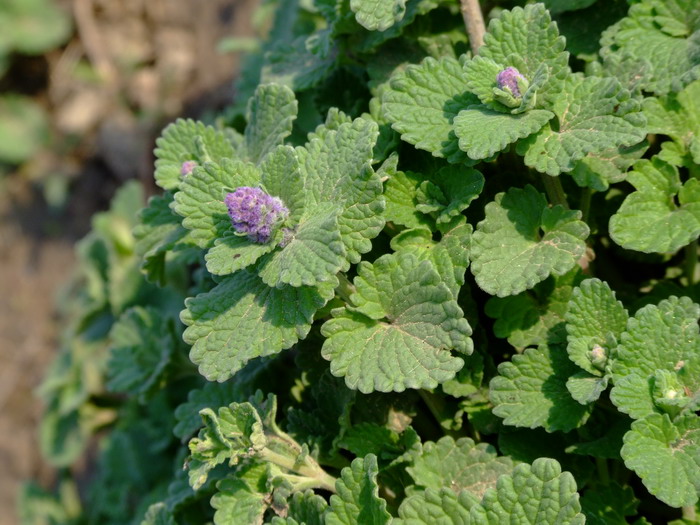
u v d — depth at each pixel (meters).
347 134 0.21
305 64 0.27
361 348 0.20
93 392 0.40
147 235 0.24
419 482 0.21
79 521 0.43
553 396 0.21
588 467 0.22
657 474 0.19
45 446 0.43
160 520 0.24
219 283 0.22
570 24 0.25
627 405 0.19
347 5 0.24
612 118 0.20
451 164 0.22
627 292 0.24
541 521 0.19
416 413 0.23
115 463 0.38
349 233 0.20
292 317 0.20
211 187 0.21
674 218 0.21
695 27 0.23
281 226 0.20
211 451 0.20
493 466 0.21
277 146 0.21
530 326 0.22
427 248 0.22
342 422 0.22
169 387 0.36
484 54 0.22
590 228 0.23
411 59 0.25
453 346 0.19
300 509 0.21
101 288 0.40
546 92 0.21
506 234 0.21
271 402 0.21
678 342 0.20
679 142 0.22
